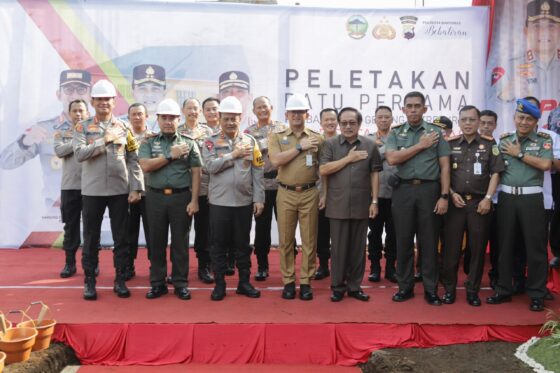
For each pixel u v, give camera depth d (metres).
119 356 3.89
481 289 5.07
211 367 3.83
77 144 4.43
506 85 6.80
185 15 6.77
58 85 6.69
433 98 6.89
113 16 6.71
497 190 4.61
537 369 3.56
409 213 4.54
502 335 4.03
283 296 4.67
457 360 3.72
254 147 4.66
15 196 6.71
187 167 4.64
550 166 4.40
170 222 4.61
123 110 6.76
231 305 4.43
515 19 6.75
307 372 3.76
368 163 4.59
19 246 6.73
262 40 6.83
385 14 6.86
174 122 4.52
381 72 6.88
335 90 6.87
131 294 4.74
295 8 6.83
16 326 3.82
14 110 6.66
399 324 3.99
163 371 3.75
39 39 6.65
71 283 5.09
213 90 6.83
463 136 4.58
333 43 6.86
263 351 3.93
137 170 4.68
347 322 4.00
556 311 4.35
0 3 6.60
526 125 4.42
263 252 5.34
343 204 4.55
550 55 6.73
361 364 3.91
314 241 4.68
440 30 6.87
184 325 3.94
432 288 4.54
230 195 4.58
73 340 3.89
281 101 6.86
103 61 6.71
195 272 5.71
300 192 4.61
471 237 4.50
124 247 4.68
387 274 5.41
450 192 4.56
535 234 4.40
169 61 6.79
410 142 4.51
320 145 4.68
